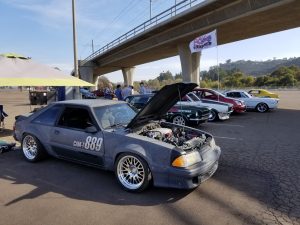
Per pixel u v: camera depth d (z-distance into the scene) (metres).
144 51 39.84
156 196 4.30
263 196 4.26
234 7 22.06
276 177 5.05
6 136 9.05
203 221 3.55
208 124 11.91
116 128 4.97
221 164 5.84
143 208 3.92
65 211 3.84
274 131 9.89
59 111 5.71
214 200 4.14
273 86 75.75
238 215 3.69
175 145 4.40
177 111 10.95
